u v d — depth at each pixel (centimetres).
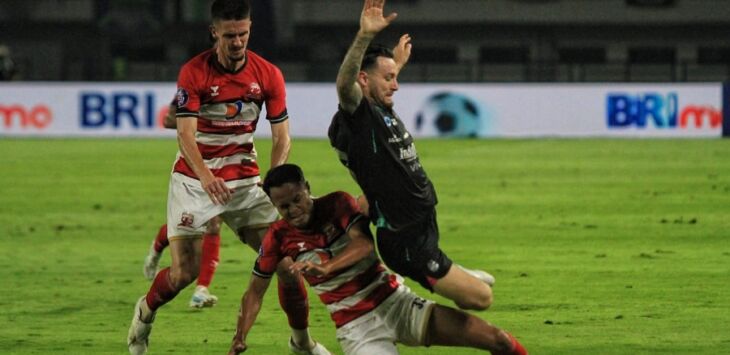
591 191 6794
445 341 2427
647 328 3325
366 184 2494
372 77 2488
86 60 15162
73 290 4006
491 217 5778
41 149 9725
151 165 8450
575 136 10806
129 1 14775
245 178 3148
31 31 15662
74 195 6794
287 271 2502
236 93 3081
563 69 13775
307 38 15838
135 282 4159
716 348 3070
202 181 2945
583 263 4466
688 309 3588
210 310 3647
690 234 5184
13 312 3631
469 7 15988
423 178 2516
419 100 10906
